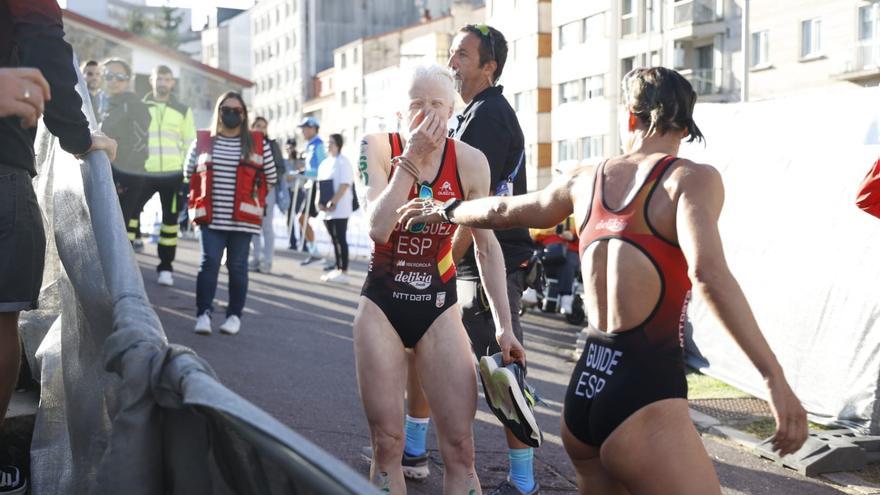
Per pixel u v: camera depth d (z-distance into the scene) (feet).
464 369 12.36
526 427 11.87
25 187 9.69
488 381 12.05
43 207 12.91
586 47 116.57
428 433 19.17
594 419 9.65
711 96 119.03
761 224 24.58
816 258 22.27
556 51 121.39
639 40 114.52
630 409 9.40
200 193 27.27
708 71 119.03
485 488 16.10
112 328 8.52
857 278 20.83
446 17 231.09
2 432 12.10
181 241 68.18
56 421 11.45
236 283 28.22
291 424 18.94
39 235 9.89
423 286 12.35
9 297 9.55
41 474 11.30
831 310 21.54
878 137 22.77
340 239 45.52
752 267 24.73
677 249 9.52
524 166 16.34
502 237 15.61
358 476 5.81
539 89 122.52
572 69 118.62
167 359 7.41
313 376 23.48
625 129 10.43
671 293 9.49
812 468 18.28
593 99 115.55
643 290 9.49
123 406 7.54
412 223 11.77
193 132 20.59
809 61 103.81
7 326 9.88
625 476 9.53
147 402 7.52
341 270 45.73
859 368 20.44
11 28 9.66
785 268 23.35
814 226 22.57
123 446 7.43
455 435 12.28
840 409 20.88
